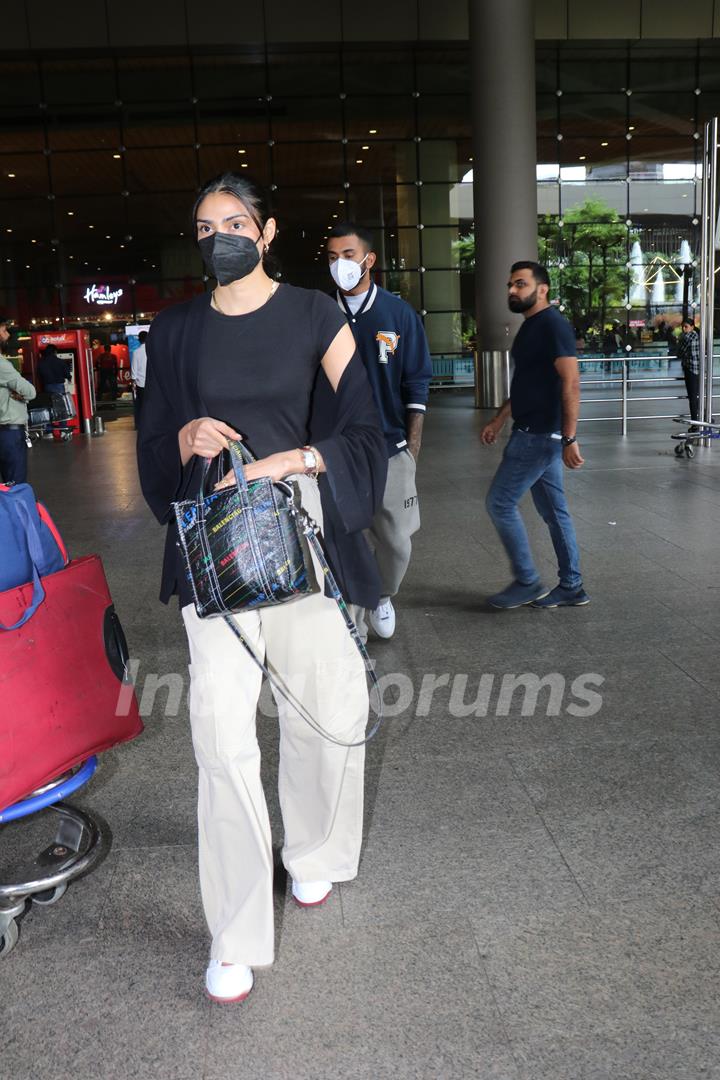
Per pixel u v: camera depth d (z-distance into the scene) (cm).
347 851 272
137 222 2412
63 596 261
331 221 2448
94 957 250
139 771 356
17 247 2412
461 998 229
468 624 519
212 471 238
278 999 231
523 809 318
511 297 510
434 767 351
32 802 259
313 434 250
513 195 1870
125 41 2148
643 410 1784
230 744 232
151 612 561
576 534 727
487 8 1806
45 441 1728
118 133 2345
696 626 502
